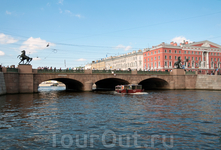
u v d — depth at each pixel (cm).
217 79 6500
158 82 7506
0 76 4319
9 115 2227
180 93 5250
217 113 2384
